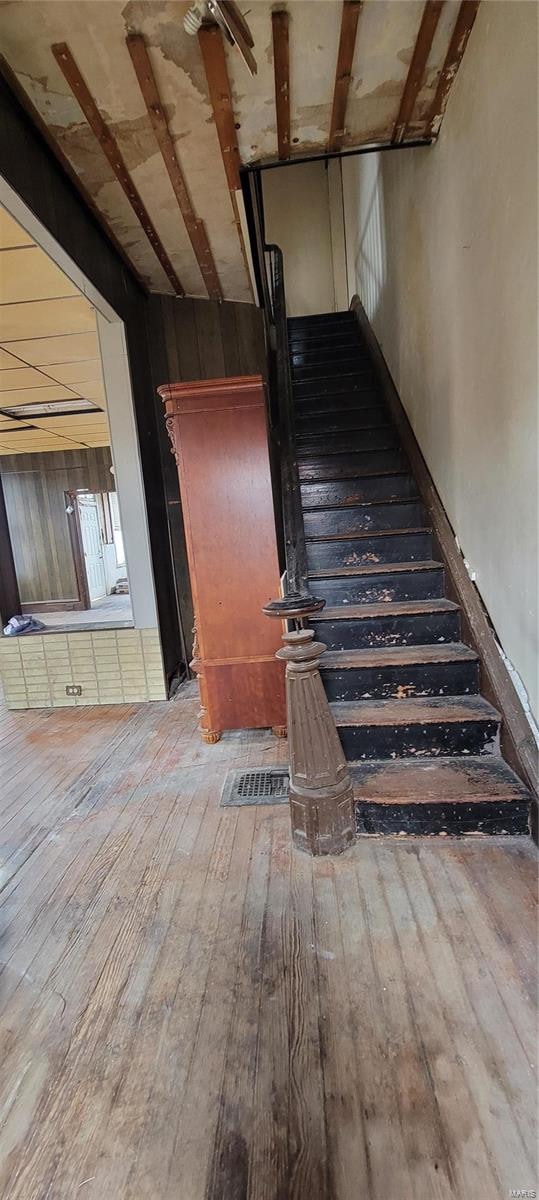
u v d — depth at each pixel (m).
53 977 1.49
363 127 2.36
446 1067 1.16
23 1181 1.01
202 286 3.88
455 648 2.44
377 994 1.34
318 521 3.21
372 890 1.71
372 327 4.59
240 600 2.92
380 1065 1.17
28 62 1.89
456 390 2.43
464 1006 1.29
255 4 1.70
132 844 2.11
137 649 3.86
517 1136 1.02
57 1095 1.17
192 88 2.06
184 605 4.32
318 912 1.64
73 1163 1.04
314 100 2.16
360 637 2.55
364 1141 1.04
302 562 2.58
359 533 3.00
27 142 2.18
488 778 1.99
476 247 2.06
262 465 2.83
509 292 1.79
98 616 5.97
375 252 4.27
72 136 2.28
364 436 3.78
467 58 1.97
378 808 1.94
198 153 2.45
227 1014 1.33
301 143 2.42
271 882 1.80
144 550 3.73
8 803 2.52
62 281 2.86
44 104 2.09
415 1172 0.98
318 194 6.77
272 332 4.69
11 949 1.59
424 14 1.80
